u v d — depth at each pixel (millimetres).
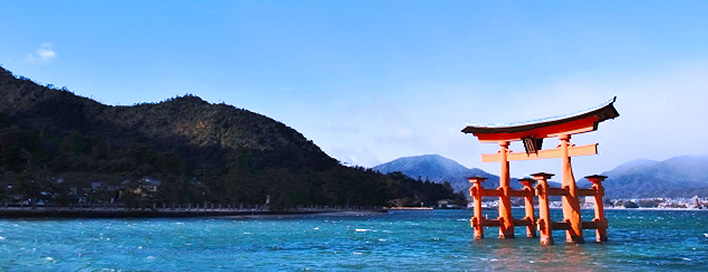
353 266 24750
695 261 26000
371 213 166500
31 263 25250
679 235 49875
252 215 115562
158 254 29828
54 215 81188
